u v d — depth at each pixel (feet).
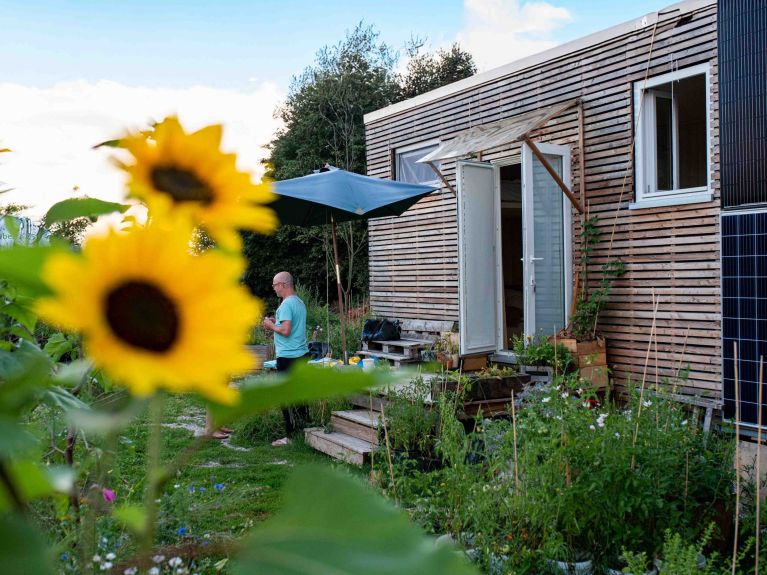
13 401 1.39
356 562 1.30
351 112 70.49
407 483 13.39
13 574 1.15
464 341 28.04
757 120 17.89
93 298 1.24
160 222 1.49
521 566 11.12
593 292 25.66
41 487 1.66
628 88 24.79
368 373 1.47
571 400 13.61
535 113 26.55
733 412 17.99
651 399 14.43
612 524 11.55
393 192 22.57
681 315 22.99
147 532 1.65
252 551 1.35
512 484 12.29
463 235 28.35
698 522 12.69
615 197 25.26
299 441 23.65
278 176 71.46
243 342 1.34
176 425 25.49
